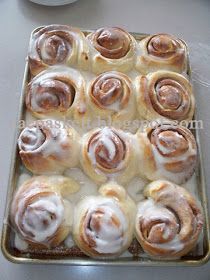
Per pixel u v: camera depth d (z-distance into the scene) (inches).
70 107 12.4
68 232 10.8
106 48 13.6
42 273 10.9
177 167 11.5
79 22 16.3
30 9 16.6
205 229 10.9
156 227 10.4
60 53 13.3
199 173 11.9
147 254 10.7
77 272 11.1
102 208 10.5
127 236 10.5
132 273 11.2
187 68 14.6
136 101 12.8
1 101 14.1
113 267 11.2
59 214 10.5
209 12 17.6
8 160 12.9
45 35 13.6
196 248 11.0
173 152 11.5
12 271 10.9
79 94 12.5
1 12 16.4
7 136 13.4
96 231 10.3
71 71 13.2
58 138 11.5
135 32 15.6
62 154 11.4
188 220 10.6
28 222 10.3
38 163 11.3
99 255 10.3
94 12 16.8
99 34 13.9
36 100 12.4
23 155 11.3
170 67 13.8
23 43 15.6
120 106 12.4
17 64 15.1
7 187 11.7
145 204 11.1
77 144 11.8
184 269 11.3
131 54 13.8
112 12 16.9
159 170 11.6
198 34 16.8
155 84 13.1
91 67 13.6
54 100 12.4
